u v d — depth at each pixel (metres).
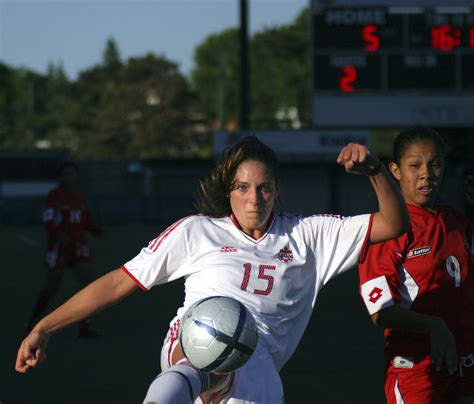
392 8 90.31
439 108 91.25
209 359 11.62
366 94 91.00
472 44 90.94
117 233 125.56
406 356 15.05
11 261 80.00
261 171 12.84
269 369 12.85
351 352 32.91
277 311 13.08
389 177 12.59
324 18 90.44
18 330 38.88
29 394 26.12
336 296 51.06
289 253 13.28
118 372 29.31
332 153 135.62
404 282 15.04
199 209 13.55
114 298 13.20
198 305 11.91
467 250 15.33
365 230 13.16
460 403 15.12
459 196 125.31
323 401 25.05
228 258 13.10
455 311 15.09
